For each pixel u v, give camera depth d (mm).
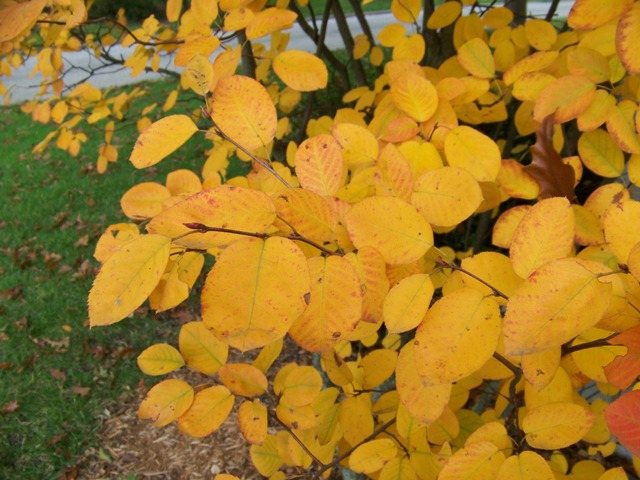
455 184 348
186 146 3070
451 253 610
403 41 636
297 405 473
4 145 3334
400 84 460
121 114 1022
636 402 207
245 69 939
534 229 302
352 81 2252
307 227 299
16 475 1329
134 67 814
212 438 1410
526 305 246
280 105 1021
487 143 424
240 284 235
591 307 244
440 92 514
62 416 1459
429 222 351
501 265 340
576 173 455
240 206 263
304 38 4168
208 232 258
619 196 419
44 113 948
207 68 365
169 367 473
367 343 676
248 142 342
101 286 247
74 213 2529
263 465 617
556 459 619
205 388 465
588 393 913
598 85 465
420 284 306
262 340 227
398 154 362
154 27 822
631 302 301
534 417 362
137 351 1667
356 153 438
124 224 438
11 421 1453
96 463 1368
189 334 474
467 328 282
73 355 1667
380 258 313
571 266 250
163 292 352
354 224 312
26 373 1604
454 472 334
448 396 331
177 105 2854
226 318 230
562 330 242
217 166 770
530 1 3533
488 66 575
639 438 201
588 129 451
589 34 496
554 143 562
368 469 471
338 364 506
